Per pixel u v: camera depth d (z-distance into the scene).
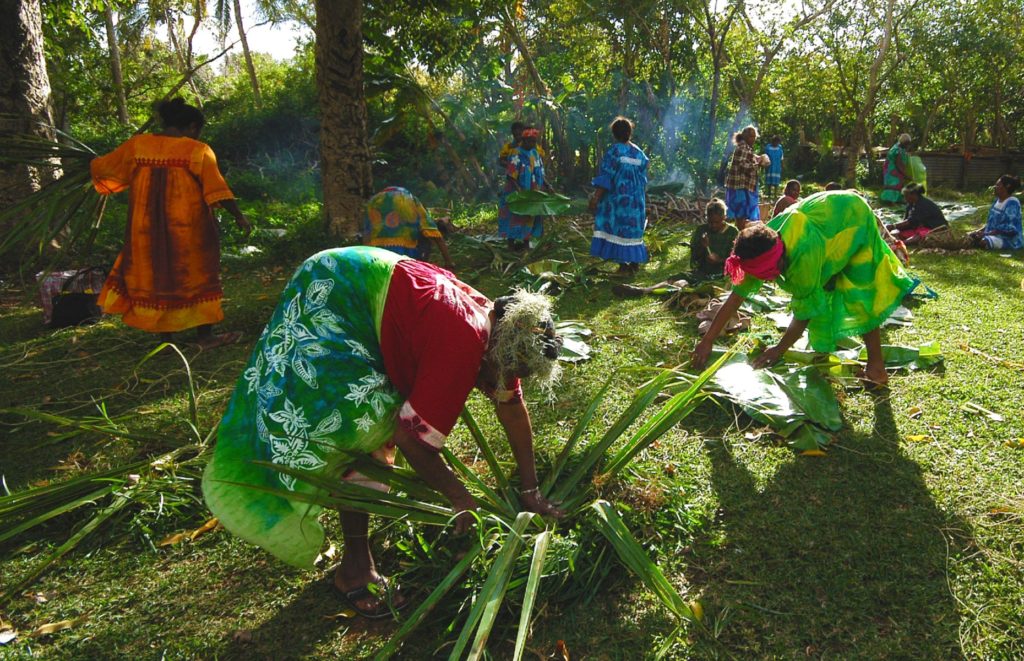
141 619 2.82
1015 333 5.28
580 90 17.78
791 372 4.36
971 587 2.75
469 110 15.87
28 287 8.13
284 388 2.48
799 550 3.01
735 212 10.80
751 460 3.72
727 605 2.73
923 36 19.19
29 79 8.80
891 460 3.64
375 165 18.47
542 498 3.19
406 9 12.35
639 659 2.53
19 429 4.46
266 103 23.86
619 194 7.70
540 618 2.73
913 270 7.55
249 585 3.00
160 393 4.95
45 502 3.35
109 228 10.36
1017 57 19.56
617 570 2.95
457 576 2.58
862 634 2.57
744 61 19.95
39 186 8.77
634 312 6.29
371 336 2.53
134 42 29.55
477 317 2.50
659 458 3.73
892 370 4.70
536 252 8.54
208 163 5.39
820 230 4.01
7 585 3.02
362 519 2.78
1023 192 15.65
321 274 2.55
